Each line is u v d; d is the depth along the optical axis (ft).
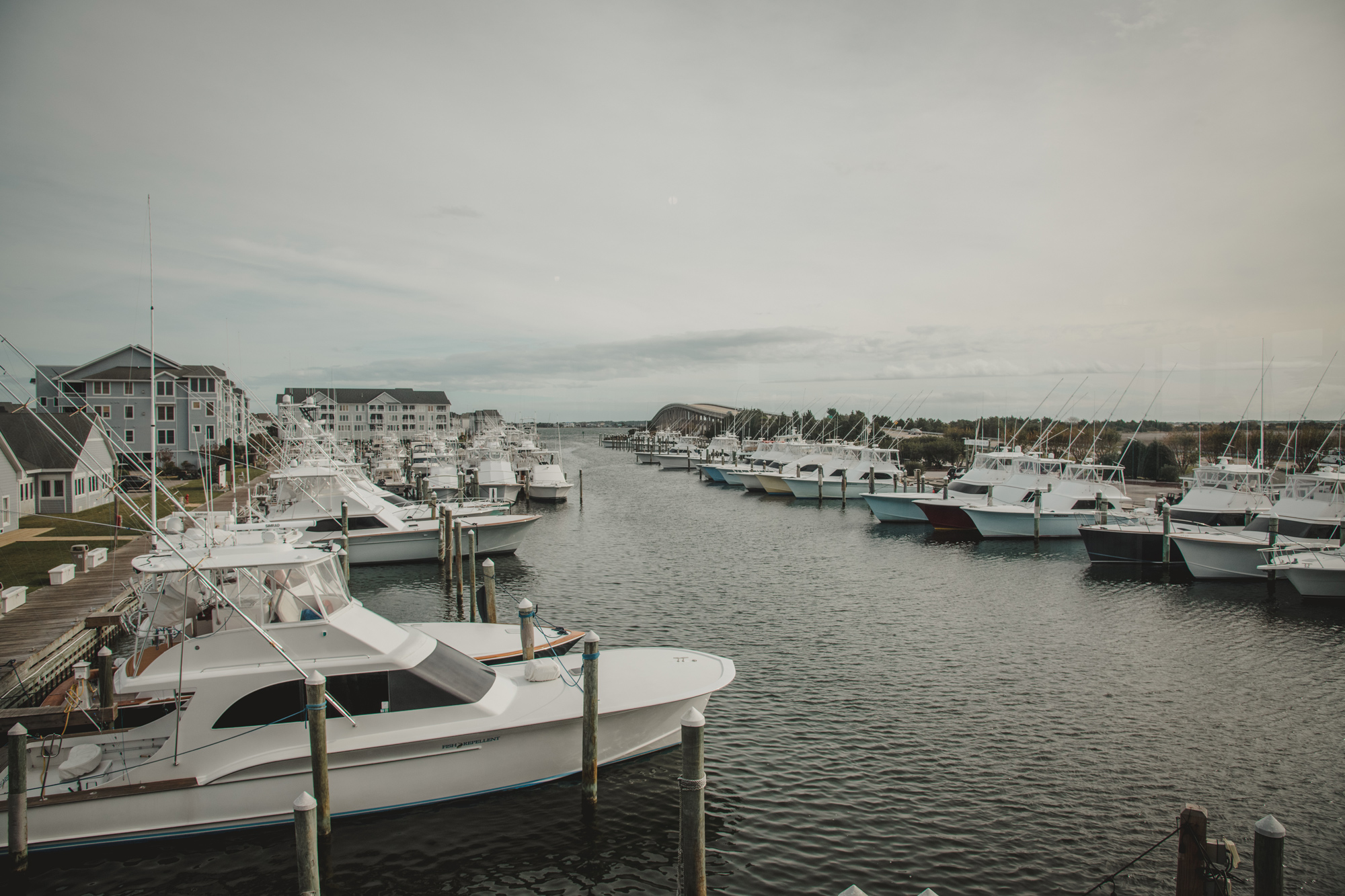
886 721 51.67
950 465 274.16
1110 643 70.59
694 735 27.89
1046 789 42.57
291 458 140.87
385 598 89.61
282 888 33.58
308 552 39.93
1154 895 33.35
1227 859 25.76
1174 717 52.70
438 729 37.55
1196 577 100.48
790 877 34.55
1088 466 138.72
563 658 47.34
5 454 114.73
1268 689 58.54
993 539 135.23
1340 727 51.34
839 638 71.31
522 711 39.83
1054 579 101.14
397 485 199.11
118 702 38.78
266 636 34.73
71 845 33.91
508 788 39.52
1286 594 92.07
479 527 109.40
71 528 117.29
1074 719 52.31
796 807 40.50
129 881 33.73
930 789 42.39
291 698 36.11
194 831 34.86
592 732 38.24
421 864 35.50
